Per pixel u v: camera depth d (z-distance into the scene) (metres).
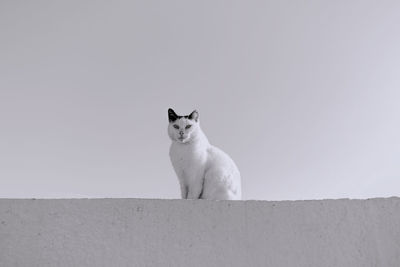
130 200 1.42
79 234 1.36
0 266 1.31
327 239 1.45
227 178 1.88
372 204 1.51
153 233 1.40
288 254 1.43
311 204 1.49
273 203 1.48
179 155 1.88
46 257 1.33
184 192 1.92
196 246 1.40
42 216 1.37
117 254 1.36
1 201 1.37
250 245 1.42
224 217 1.45
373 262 1.45
